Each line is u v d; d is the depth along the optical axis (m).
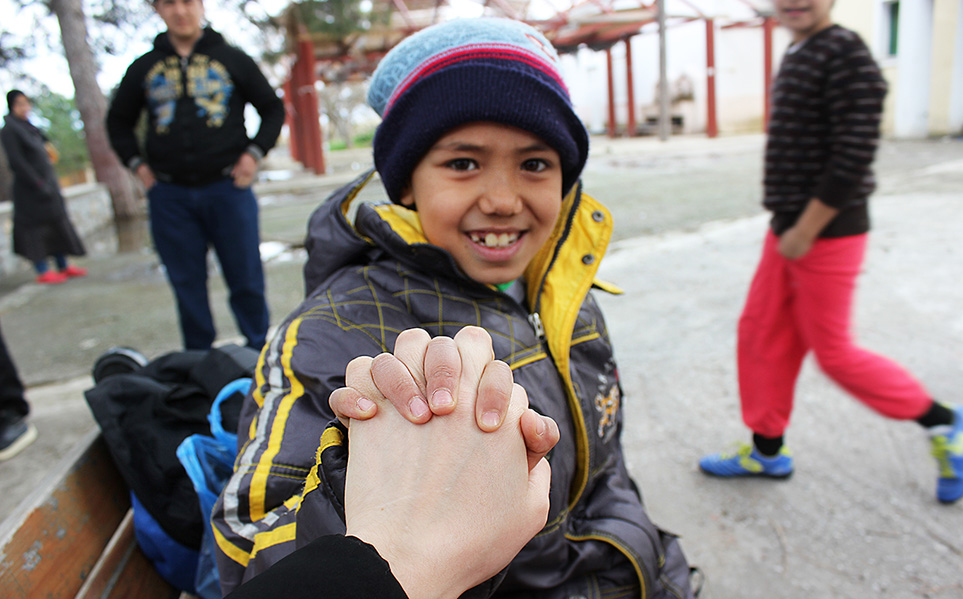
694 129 20.03
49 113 15.33
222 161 3.03
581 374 1.15
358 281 1.05
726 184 8.75
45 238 5.95
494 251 1.01
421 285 1.04
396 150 0.99
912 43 12.84
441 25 0.98
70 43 10.01
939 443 2.03
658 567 1.12
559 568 1.03
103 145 10.39
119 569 1.19
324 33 13.52
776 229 1.96
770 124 1.94
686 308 3.90
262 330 3.32
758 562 1.93
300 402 0.89
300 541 0.67
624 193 8.41
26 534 0.96
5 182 8.42
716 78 19.00
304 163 16.59
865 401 2.00
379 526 0.48
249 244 3.18
